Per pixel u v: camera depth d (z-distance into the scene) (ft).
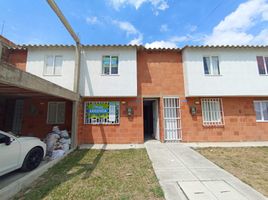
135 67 31.37
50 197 12.21
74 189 13.42
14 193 12.79
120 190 13.26
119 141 31.35
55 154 22.16
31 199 11.95
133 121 31.89
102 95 30.45
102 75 30.94
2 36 32.17
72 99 26.32
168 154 23.99
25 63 32.07
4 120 33.55
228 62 32.35
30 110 32.68
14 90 19.92
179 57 34.17
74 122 27.89
